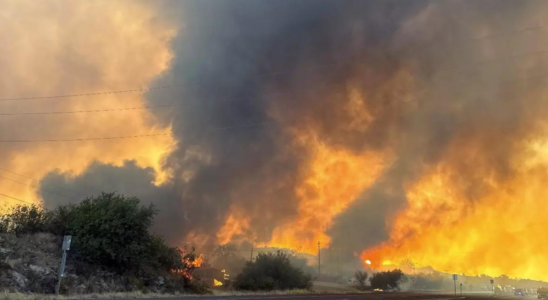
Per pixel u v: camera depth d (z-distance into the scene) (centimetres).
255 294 3653
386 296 3956
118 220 3053
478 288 11219
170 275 3634
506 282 11431
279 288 4838
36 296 2166
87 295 2489
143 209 3241
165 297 2742
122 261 3102
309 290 5053
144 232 3231
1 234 2920
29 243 2917
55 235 3145
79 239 2983
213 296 3053
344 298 3141
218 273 7400
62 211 3303
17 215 3127
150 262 3422
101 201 3188
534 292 9625
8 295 2089
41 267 2653
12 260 2573
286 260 5247
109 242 2995
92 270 2930
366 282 8788
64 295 2420
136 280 3127
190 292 3519
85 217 3047
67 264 2848
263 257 5178
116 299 2381
